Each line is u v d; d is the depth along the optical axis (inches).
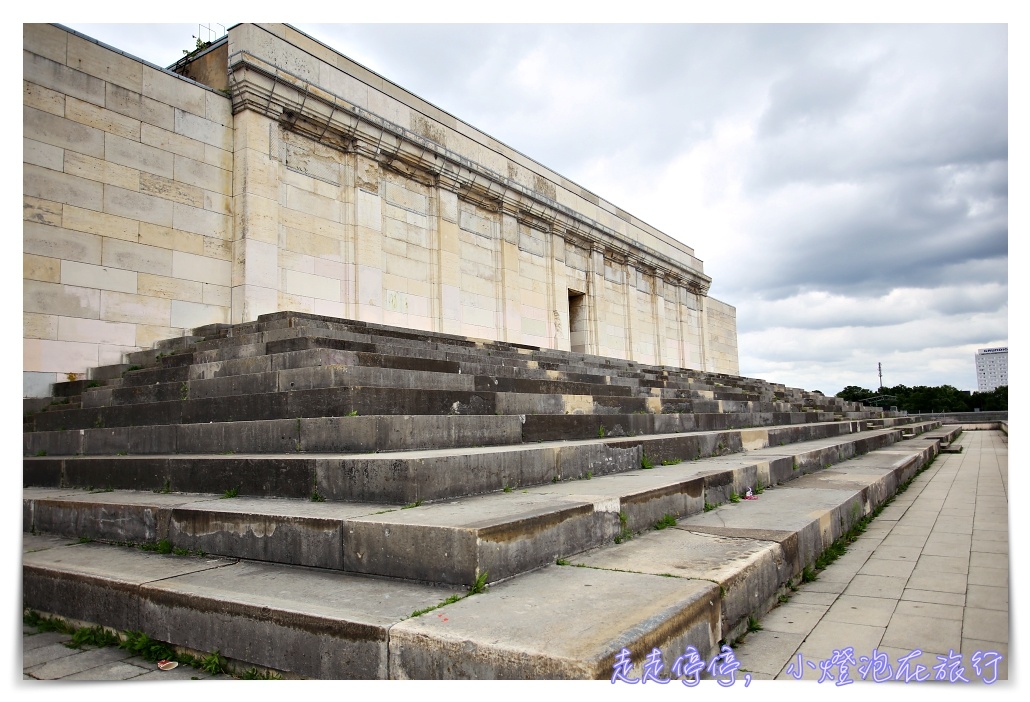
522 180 844.0
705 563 162.1
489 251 794.2
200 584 153.8
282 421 261.0
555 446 272.5
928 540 249.8
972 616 159.9
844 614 165.9
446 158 700.0
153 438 301.4
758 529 205.3
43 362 405.4
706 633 133.0
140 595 153.9
